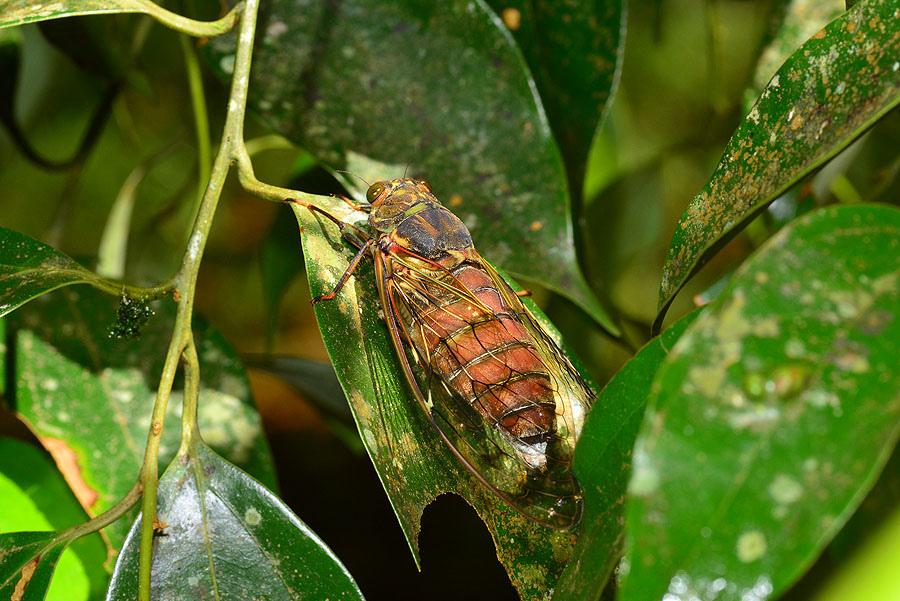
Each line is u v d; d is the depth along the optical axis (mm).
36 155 337
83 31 333
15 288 270
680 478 242
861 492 235
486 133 302
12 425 321
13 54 332
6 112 333
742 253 345
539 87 317
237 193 400
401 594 335
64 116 389
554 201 301
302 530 268
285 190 281
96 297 300
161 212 362
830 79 265
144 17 337
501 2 317
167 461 293
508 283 295
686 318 262
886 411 241
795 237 248
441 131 302
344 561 338
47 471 296
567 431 282
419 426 277
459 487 275
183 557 267
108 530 290
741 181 269
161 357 299
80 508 295
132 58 340
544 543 272
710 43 345
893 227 248
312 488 347
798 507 239
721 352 244
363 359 276
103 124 342
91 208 406
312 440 352
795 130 266
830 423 242
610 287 357
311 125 301
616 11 314
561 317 341
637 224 358
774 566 234
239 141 280
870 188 326
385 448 270
